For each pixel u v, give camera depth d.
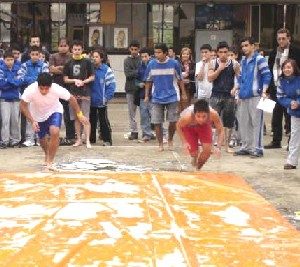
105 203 5.04
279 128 10.59
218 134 7.52
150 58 11.72
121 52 19.05
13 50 10.47
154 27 19.14
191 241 4.13
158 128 10.19
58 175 6.22
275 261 3.84
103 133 11.05
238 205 5.14
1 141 10.59
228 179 6.20
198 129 7.44
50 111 8.16
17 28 18.88
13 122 10.59
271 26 19.25
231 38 19.31
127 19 19.05
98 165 8.74
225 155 9.75
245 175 8.26
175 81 10.12
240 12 19.23
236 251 3.98
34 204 4.98
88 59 10.67
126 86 11.95
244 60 9.48
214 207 5.03
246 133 9.66
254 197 5.46
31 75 10.48
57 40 19.02
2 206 4.93
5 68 10.39
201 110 7.14
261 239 4.26
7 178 6.05
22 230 4.30
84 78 10.58
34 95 8.01
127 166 8.73
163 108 10.16
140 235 4.22
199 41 19.31
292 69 8.30
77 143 10.63
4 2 18.66
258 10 19.22
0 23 18.78
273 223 4.68
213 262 3.77
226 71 9.75
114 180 5.97
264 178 8.10
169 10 19.11
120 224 4.46
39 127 8.22
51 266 3.64
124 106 18.50
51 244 4.02
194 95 12.08
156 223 4.51
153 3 18.94
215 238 4.23
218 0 18.72
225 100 9.80
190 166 8.80
